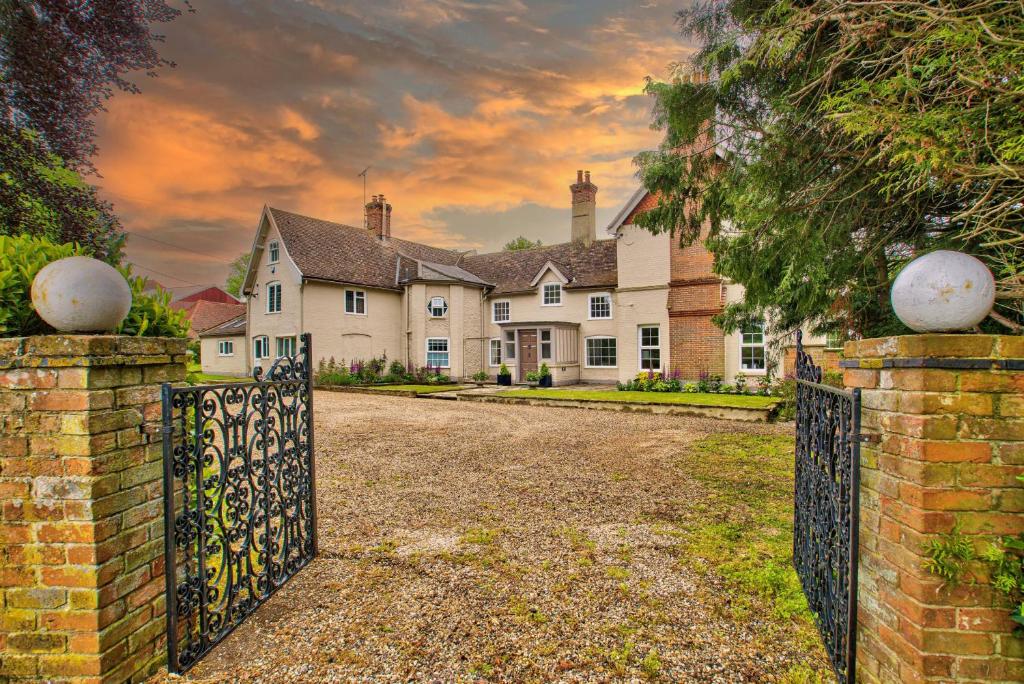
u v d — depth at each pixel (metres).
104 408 1.87
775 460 6.51
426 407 12.96
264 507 2.97
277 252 20.75
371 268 22.50
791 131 4.34
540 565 3.43
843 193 4.36
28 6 5.67
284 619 2.74
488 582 3.18
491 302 22.91
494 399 13.98
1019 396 1.63
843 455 2.17
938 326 1.68
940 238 4.11
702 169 5.41
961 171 2.75
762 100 4.67
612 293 19.44
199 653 2.34
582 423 9.87
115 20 6.28
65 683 1.83
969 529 1.63
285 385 3.26
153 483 2.11
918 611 1.66
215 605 2.48
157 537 2.13
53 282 1.81
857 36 3.26
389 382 20.84
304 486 3.51
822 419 2.57
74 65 6.19
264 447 2.99
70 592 1.82
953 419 1.65
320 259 20.72
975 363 1.63
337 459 6.84
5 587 1.85
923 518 1.65
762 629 2.60
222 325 27.58
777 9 3.69
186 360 2.35
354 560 3.54
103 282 1.86
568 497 5.01
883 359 1.88
